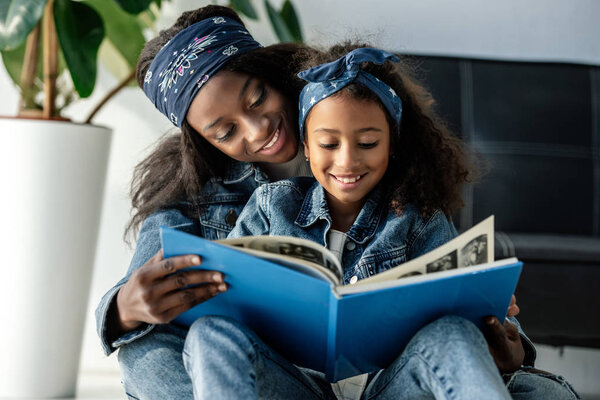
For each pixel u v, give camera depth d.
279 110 1.43
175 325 1.31
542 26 2.88
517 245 2.19
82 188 2.25
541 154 2.70
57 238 2.22
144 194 1.59
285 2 2.61
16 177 2.20
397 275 1.07
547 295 2.18
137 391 1.32
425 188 1.38
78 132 2.23
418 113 1.41
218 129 1.44
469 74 2.73
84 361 2.74
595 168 2.72
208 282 1.11
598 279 2.17
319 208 1.37
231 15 1.55
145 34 2.75
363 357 1.13
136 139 2.76
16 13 2.10
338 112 1.26
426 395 1.07
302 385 1.17
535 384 1.25
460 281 1.05
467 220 2.63
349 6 2.81
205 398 1.00
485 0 2.86
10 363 2.21
